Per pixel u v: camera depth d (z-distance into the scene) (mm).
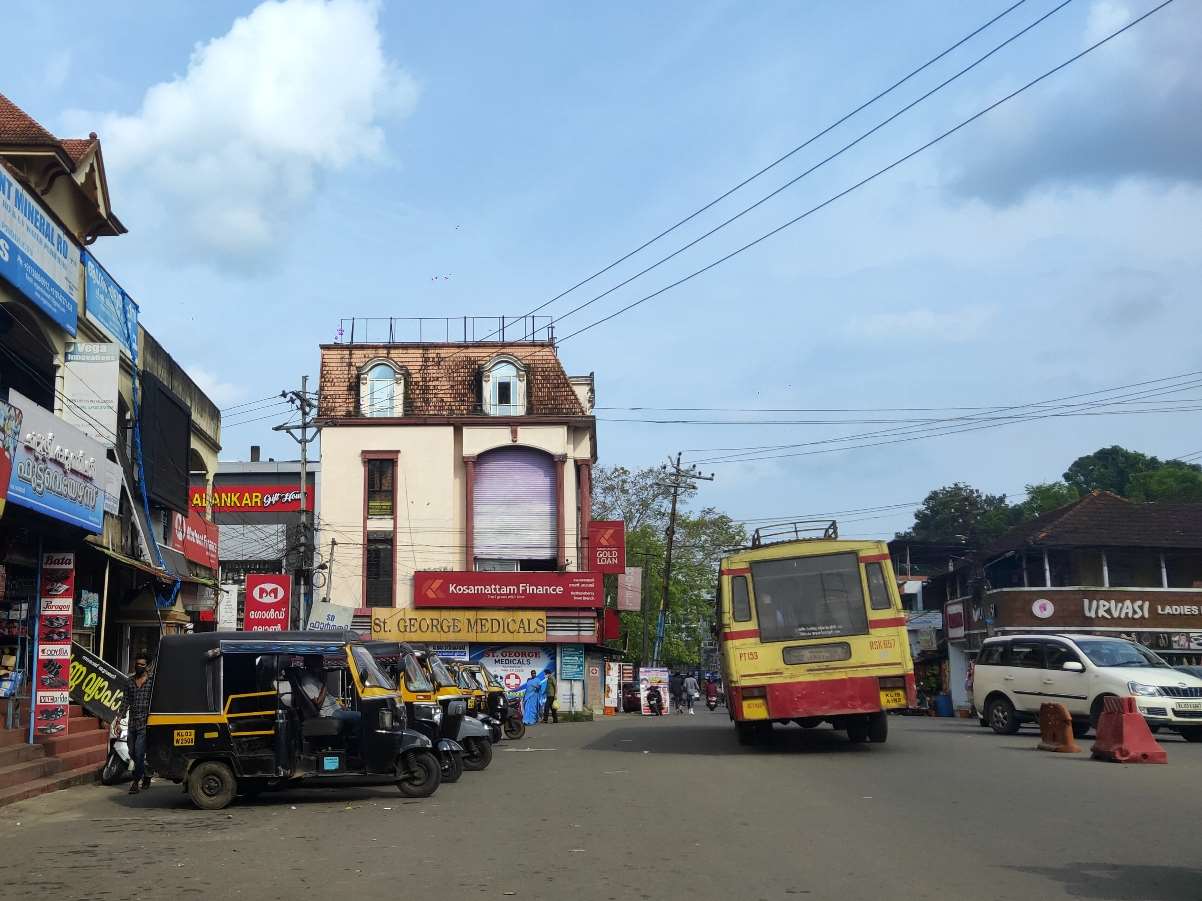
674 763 18047
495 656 44812
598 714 49156
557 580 44594
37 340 20078
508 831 10789
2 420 14766
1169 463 78062
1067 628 42469
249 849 10023
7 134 21500
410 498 46188
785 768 16484
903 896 7492
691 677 55438
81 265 21531
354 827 11359
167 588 25875
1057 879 7980
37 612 17859
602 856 9250
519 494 46469
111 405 20922
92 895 7961
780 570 19047
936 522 89500
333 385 47531
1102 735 17000
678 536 70000
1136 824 10438
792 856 9047
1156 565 44906
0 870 9094
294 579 45125
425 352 48406
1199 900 7328
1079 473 82000
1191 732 21250
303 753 13609
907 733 24969
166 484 26484
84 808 13844
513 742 26453
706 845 9688
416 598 44500
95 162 23219
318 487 48812
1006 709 24016
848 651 18609
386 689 14047
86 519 18203
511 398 47125
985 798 12422
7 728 17172
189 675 13688
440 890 7941
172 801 14453
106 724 20484
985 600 45250
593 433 50438
